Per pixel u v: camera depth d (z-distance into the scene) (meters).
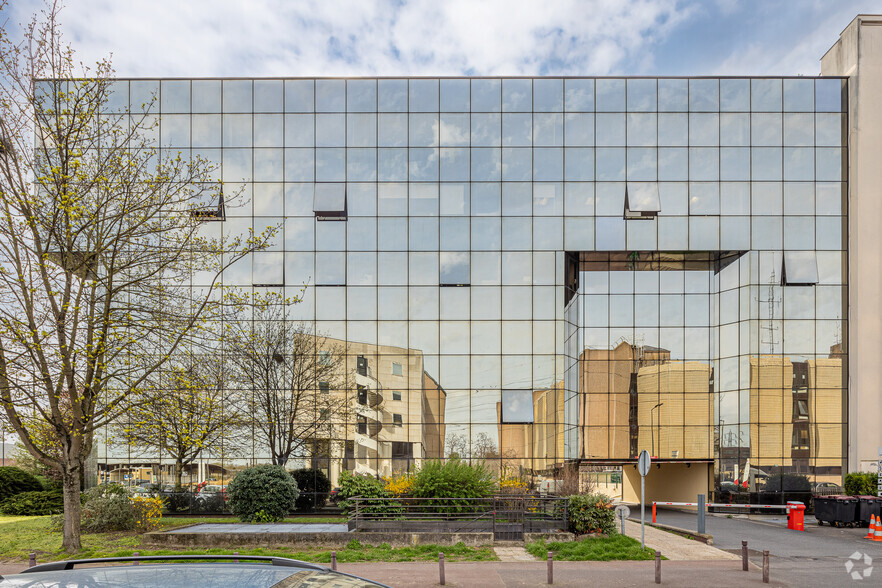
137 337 15.46
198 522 18.64
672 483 30.16
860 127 26.05
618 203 25.69
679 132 25.98
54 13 14.85
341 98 25.86
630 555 13.75
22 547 14.94
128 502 18.22
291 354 24.20
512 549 14.85
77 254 15.38
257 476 18.33
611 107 26.05
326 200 25.20
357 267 25.16
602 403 27.27
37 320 14.62
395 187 25.56
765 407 25.17
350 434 24.03
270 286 24.91
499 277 25.25
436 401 24.59
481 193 25.61
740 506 23.03
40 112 14.88
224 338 17.30
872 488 23.70
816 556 14.54
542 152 25.83
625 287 27.78
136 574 3.33
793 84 26.22
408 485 17.59
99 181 15.14
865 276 25.64
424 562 13.33
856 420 25.03
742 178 25.91
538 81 26.09
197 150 25.47
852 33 26.31
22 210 14.16
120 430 20.39
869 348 25.41
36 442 15.02
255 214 25.28
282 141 25.61
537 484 24.12
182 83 25.61
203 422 19.45
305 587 3.24
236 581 3.22
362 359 24.67
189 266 17.41
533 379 24.78
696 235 25.66
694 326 27.58
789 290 25.59
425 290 25.11
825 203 25.88
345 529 16.06
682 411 27.11
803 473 24.89
